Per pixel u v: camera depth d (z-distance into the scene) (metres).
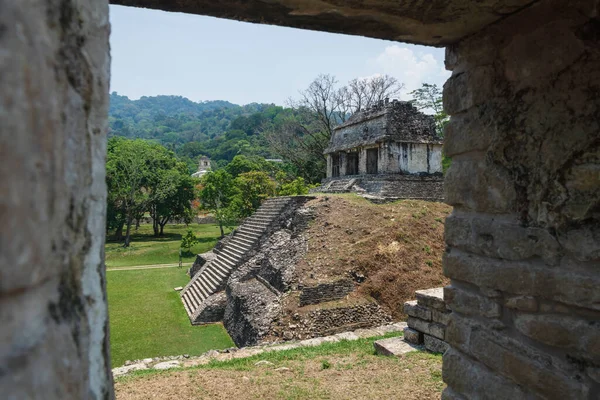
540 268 2.45
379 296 11.20
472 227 2.95
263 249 14.99
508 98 2.68
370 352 6.85
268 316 10.27
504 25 2.68
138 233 34.38
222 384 5.56
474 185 2.94
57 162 0.90
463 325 3.00
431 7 2.49
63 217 0.95
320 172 31.03
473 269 2.91
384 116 18.06
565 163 2.33
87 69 1.12
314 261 12.14
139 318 12.74
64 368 0.92
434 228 14.16
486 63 2.84
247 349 7.77
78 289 1.05
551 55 2.40
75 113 1.03
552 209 2.39
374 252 12.46
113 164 28.98
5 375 0.70
